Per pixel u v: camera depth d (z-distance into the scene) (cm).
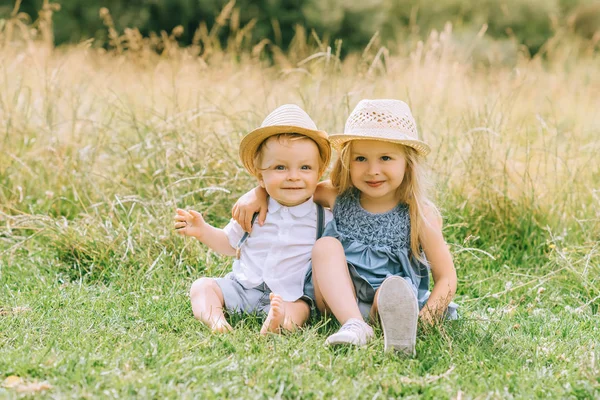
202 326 280
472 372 235
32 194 471
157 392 210
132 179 471
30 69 617
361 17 1507
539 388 224
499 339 271
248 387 217
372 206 296
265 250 296
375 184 286
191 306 303
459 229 418
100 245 386
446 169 451
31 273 367
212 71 671
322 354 246
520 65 795
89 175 457
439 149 457
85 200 458
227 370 228
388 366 236
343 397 211
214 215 433
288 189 290
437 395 216
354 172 288
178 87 589
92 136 524
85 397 204
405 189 292
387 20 1512
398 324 246
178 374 222
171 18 1509
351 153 289
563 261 378
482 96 604
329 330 276
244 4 1492
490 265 395
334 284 268
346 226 294
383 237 289
